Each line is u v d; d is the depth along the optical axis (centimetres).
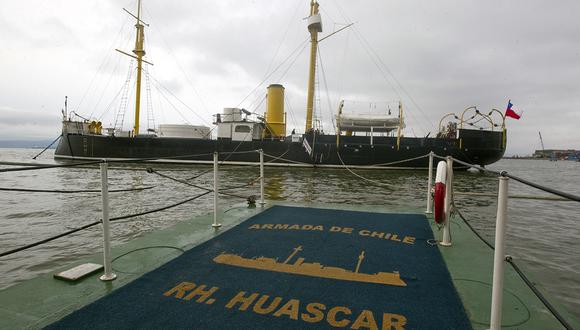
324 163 2916
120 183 1816
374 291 293
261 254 387
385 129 3050
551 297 287
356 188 1716
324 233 475
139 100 3469
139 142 3105
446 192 423
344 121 2953
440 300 277
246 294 286
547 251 672
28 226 830
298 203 718
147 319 245
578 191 2303
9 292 288
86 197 1274
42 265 545
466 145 2819
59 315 250
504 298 285
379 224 526
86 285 302
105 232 311
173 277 321
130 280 313
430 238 455
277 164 2956
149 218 895
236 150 3000
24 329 232
